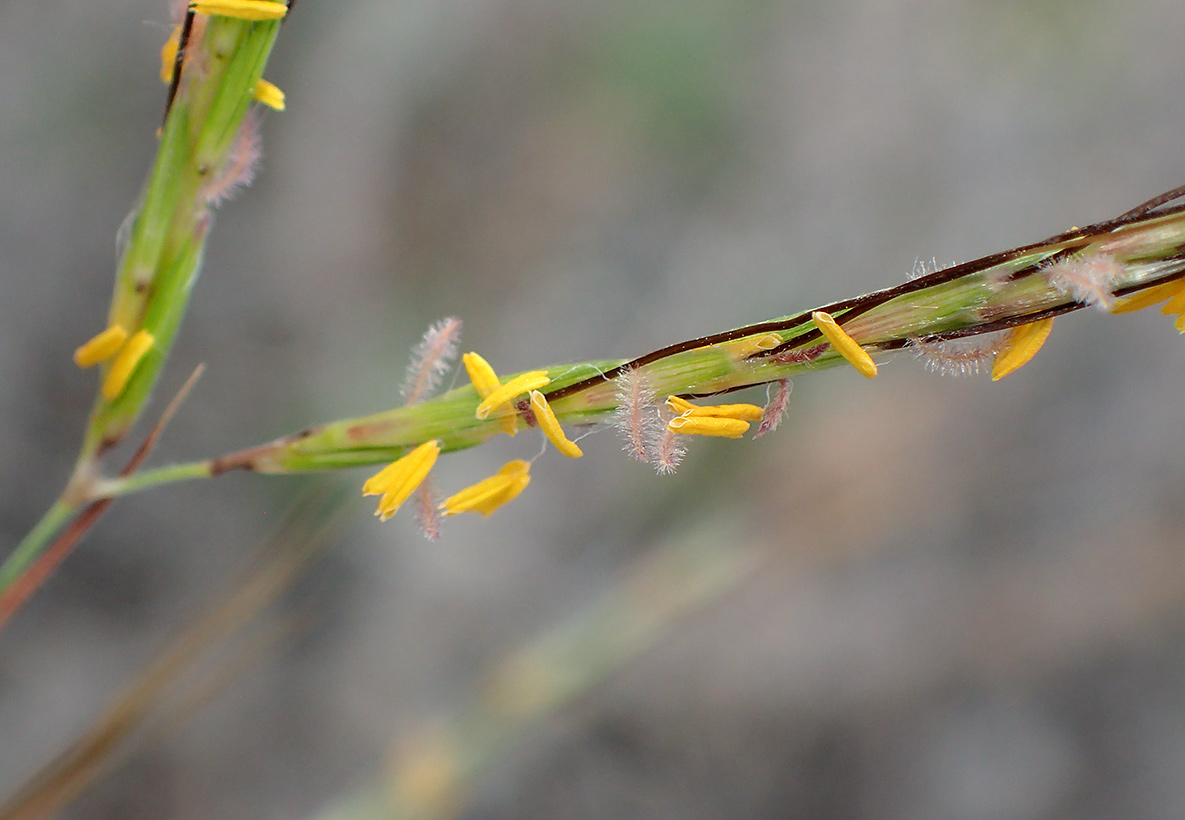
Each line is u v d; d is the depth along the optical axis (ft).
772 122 1.46
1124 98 1.46
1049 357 1.32
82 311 1.19
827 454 1.19
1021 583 1.22
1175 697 1.17
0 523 1.08
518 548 1.23
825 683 1.17
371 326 1.32
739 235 1.43
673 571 0.70
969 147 1.46
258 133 0.45
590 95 1.44
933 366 0.43
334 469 0.45
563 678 0.66
